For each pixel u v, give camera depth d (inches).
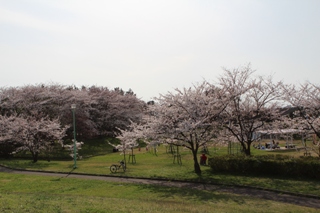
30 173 975.6
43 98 1829.5
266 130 1075.3
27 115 1595.7
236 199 576.7
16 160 1362.0
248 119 1010.7
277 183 700.0
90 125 1964.8
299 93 961.5
